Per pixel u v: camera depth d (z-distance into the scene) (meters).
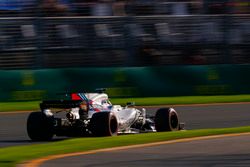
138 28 83.69
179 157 31.86
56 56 80.75
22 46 79.69
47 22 80.75
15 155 33.25
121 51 83.00
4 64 78.94
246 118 61.03
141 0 85.12
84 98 44.97
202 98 78.12
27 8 81.25
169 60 84.44
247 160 30.23
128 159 31.53
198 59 85.38
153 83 79.38
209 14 87.62
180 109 68.50
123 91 78.19
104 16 83.38
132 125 49.19
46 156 33.06
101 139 39.78
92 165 29.67
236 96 80.31
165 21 85.06
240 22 87.25
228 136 41.72
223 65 82.25
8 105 71.50
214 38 86.12
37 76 75.31
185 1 87.31
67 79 76.50
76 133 44.69
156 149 35.47
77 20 82.12
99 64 82.31
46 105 44.81
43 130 44.50
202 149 34.88
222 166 28.61
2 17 79.88
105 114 43.25
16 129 54.12
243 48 86.81
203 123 57.72
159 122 46.56
